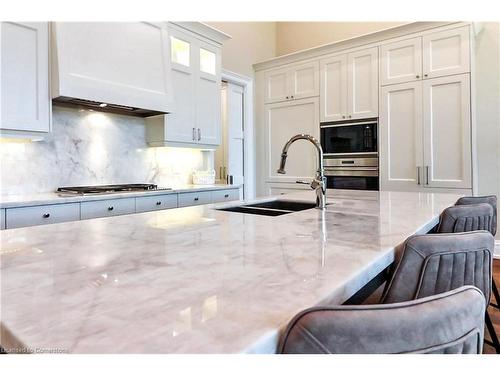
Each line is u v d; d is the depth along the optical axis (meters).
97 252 0.89
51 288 0.63
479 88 3.63
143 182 3.60
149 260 0.81
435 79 3.50
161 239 1.05
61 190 2.78
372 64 3.91
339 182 4.23
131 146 3.48
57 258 0.83
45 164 2.82
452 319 0.49
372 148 3.94
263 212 2.04
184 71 3.59
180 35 3.53
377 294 1.27
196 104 3.74
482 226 1.51
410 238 0.88
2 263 0.79
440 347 0.48
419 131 3.62
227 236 1.09
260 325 0.48
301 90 4.53
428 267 0.87
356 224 1.31
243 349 0.42
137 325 0.48
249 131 4.97
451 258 0.88
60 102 2.79
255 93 5.02
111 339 0.44
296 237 1.07
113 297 0.58
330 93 4.26
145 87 3.08
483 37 3.58
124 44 2.91
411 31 3.64
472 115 3.34
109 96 2.76
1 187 2.58
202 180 4.03
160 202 3.09
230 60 4.59
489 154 3.60
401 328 0.46
